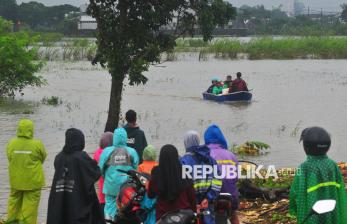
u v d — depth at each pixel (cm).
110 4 2047
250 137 2180
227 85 3522
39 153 1018
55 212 845
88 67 6062
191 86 4303
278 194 1197
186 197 775
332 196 743
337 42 7825
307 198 746
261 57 7662
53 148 1947
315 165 750
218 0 2117
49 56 6944
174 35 2134
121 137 997
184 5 2106
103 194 1055
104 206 1052
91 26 13812
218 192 828
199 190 820
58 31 14962
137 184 885
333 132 2288
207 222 816
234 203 875
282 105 3195
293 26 16638
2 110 2953
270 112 2917
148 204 877
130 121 1183
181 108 3084
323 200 681
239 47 7731
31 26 17288
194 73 5444
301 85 4344
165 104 3256
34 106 3123
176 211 760
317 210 658
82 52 7206
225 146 898
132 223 895
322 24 16925
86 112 2908
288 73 5406
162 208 771
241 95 3350
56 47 8656
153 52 2052
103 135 1077
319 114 2830
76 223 840
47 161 1723
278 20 17188
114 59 2028
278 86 4288
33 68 3534
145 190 880
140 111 2950
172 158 767
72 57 7200
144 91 3950
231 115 2811
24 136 1017
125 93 3816
